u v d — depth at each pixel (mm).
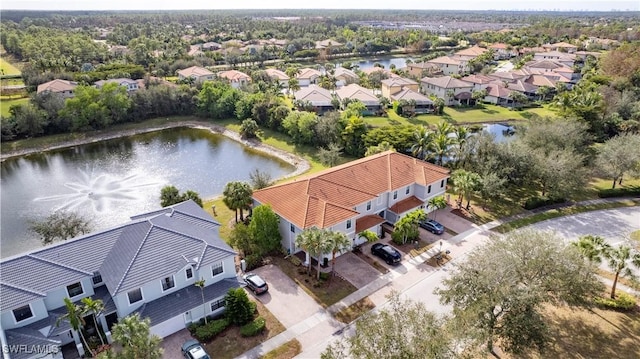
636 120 86312
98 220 57625
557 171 55406
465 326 28000
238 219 53344
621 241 47719
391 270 42781
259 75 134875
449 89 119875
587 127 73938
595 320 35469
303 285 40125
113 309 32562
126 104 99875
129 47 192125
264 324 34625
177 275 34625
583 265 32188
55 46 162500
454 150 63625
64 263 33156
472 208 56750
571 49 193000
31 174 74625
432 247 47062
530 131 68625
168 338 33438
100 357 27688
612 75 120125
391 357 23312
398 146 71875
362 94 110188
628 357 31500
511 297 28062
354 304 37562
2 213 60125
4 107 102000
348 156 79438
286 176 71750
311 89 112688
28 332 29969
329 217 43156
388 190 50875
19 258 32156
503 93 120812
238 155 84312
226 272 37438
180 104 109000
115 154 84688
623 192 60125
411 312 25672
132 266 33062
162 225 37281
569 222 52750
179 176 73500
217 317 35656
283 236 45906
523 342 27953
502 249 32344
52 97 96000
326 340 33344
